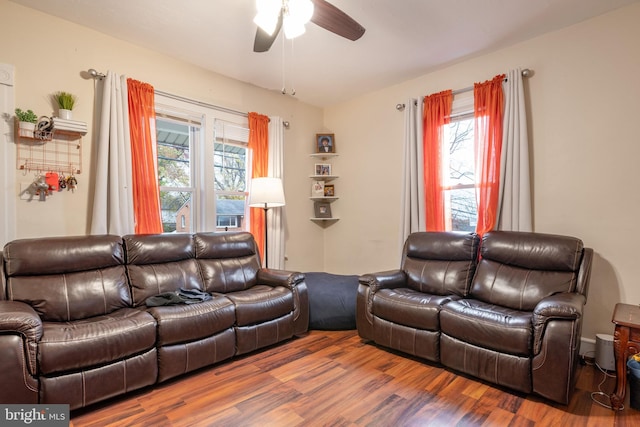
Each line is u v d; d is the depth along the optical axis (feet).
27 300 6.90
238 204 12.81
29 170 8.18
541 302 6.80
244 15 8.41
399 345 8.56
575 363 6.41
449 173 11.57
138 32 9.27
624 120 8.25
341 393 6.78
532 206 9.62
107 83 9.09
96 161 9.07
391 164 13.26
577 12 8.40
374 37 9.48
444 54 10.56
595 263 8.64
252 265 10.84
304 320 10.03
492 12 8.33
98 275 7.97
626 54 8.20
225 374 7.62
